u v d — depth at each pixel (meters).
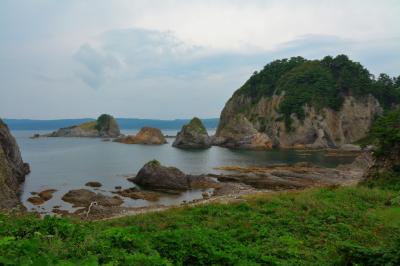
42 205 33.34
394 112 31.89
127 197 38.34
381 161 29.86
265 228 14.95
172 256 9.50
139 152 94.38
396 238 11.73
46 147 109.94
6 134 47.03
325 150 104.50
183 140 112.81
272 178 50.09
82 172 56.91
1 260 6.30
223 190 42.31
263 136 112.50
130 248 9.11
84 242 8.68
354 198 21.45
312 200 20.06
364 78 128.38
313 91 123.88
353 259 10.39
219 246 11.04
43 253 7.42
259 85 147.25
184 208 20.38
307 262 11.07
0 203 29.89
